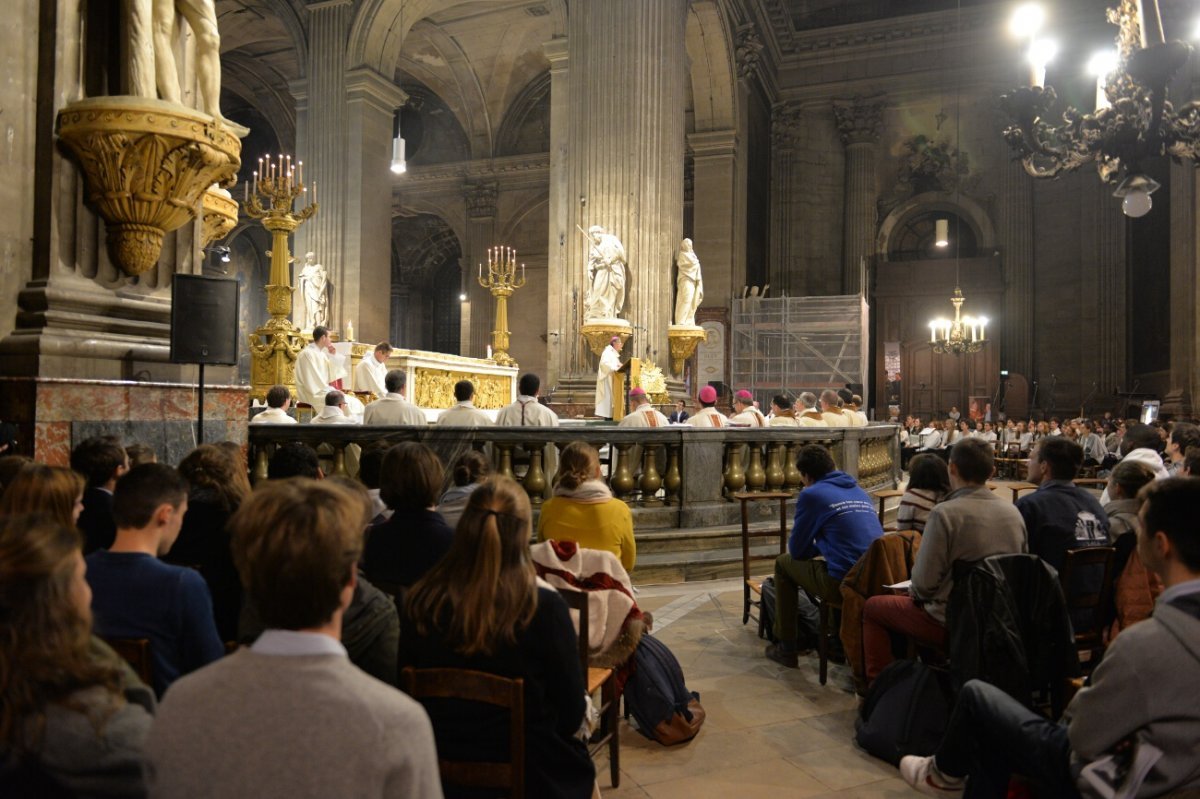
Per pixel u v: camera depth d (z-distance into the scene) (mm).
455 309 37312
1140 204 8297
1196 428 6094
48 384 4582
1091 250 25531
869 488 11234
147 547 2457
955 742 2857
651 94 16688
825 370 23016
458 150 32344
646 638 4117
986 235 27109
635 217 16391
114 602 2336
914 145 27484
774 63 27750
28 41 4906
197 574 2486
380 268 20500
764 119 27734
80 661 1223
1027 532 4156
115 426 4918
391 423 8023
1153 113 7906
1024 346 26297
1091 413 25031
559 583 3477
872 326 28047
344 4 20203
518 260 31609
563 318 16969
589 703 3260
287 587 1343
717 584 7289
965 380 26984
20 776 1157
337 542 1385
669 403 15945
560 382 16656
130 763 1237
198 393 5320
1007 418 25516
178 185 5047
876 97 27516
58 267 4934
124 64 5109
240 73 30344
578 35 17000
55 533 1273
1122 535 4059
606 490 4062
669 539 7535
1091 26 24906
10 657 1155
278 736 1239
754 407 10055
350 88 20172
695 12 20828
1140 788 2055
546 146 31000
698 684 4766
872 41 27328
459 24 27047
